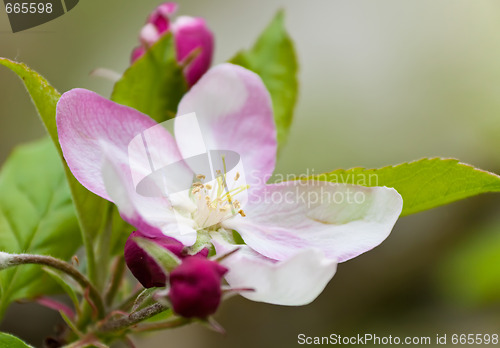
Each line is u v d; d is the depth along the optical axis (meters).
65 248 0.25
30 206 0.26
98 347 0.22
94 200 0.23
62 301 0.32
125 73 0.24
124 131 0.22
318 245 0.22
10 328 0.32
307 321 0.37
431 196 0.23
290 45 0.26
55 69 0.37
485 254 0.34
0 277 0.24
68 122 0.22
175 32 0.25
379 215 0.22
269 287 0.21
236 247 0.22
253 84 0.23
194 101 0.23
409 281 0.37
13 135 0.36
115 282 0.23
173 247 0.21
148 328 0.22
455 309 0.36
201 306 0.20
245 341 0.36
